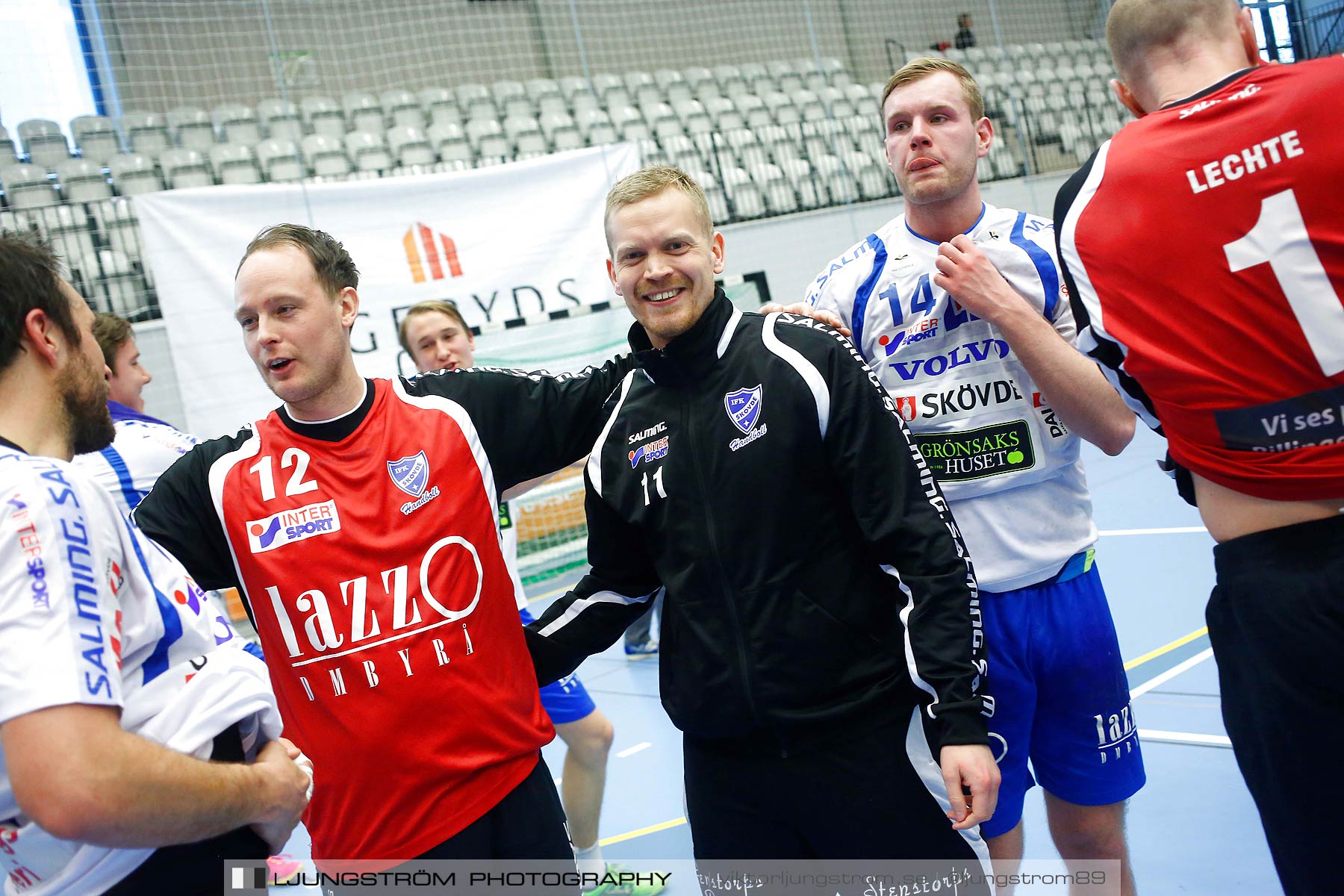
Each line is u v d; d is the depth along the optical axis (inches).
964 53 502.9
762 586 66.7
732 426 68.2
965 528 81.1
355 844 69.8
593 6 470.9
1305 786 57.2
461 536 72.4
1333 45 473.7
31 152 330.3
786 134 419.8
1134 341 61.6
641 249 68.2
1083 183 64.6
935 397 82.3
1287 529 58.0
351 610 69.5
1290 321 56.1
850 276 86.5
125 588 50.3
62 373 51.7
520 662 74.1
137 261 298.4
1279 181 56.1
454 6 442.0
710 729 68.7
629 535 75.8
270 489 72.0
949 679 62.0
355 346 278.5
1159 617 178.1
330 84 405.4
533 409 78.7
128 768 43.5
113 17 350.9
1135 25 64.8
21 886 51.1
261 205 266.7
